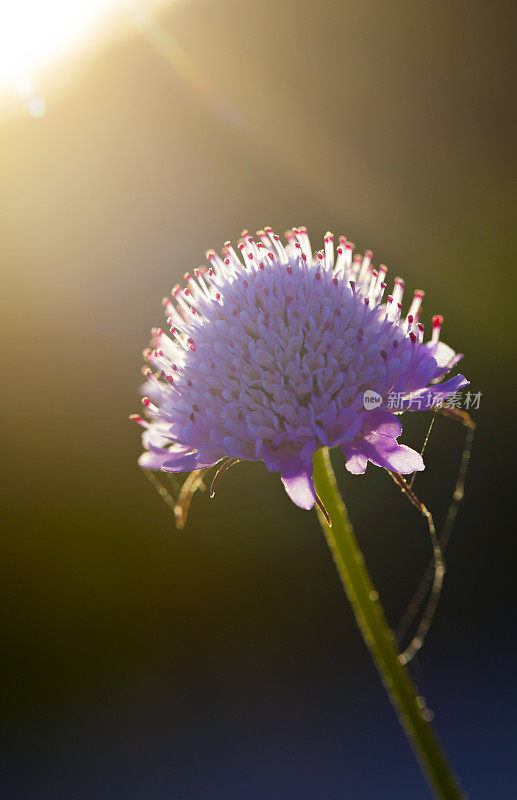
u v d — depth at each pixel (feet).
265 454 0.86
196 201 2.31
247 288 0.89
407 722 0.85
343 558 0.87
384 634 0.86
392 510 1.77
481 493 1.74
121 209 2.27
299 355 0.87
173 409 0.88
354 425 0.85
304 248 0.91
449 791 0.85
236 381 0.87
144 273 2.16
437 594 1.64
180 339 0.91
